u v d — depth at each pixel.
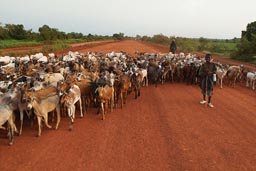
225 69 20.42
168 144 9.09
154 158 8.09
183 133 10.09
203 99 14.62
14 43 55.41
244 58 40.19
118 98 15.21
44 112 9.89
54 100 10.32
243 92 17.80
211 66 13.70
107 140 9.41
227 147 8.94
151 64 20.66
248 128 10.74
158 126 10.84
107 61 21.69
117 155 8.27
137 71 17.16
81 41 92.50
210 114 12.55
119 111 12.98
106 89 11.87
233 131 10.38
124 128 10.62
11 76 14.31
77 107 13.34
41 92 10.80
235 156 8.30
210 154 8.41
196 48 62.66
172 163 7.80
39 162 7.82
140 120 11.59
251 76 19.33
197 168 7.54
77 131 10.30
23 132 10.23
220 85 20.16
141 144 9.09
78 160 7.95
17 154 8.35
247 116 12.30
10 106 9.35
